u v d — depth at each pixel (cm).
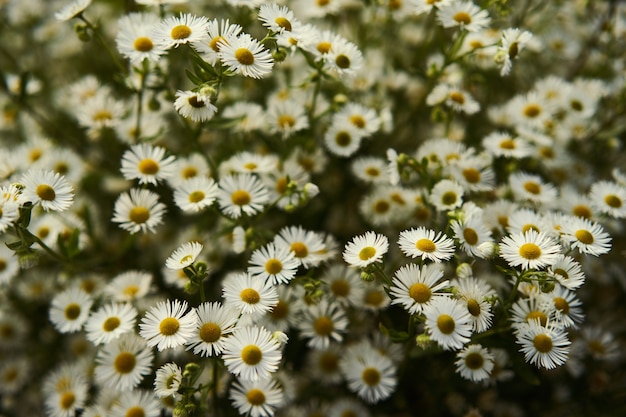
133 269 51
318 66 49
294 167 50
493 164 52
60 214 51
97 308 48
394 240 50
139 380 46
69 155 52
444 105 52
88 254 51
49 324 52
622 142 55
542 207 49
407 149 54
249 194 48
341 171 53
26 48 58
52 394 48
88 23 49
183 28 46
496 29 55
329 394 48
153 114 52
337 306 47
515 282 45
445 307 44
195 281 45
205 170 50
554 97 53
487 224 48
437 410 49
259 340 44
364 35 55
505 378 48
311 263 47
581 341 49
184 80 53
